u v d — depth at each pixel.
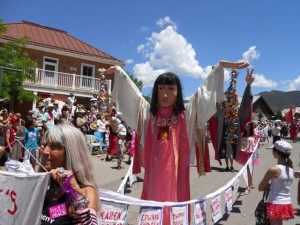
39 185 2.06
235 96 8.22
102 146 15.06
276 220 4.58
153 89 4.64
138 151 4.94
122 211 3.55
